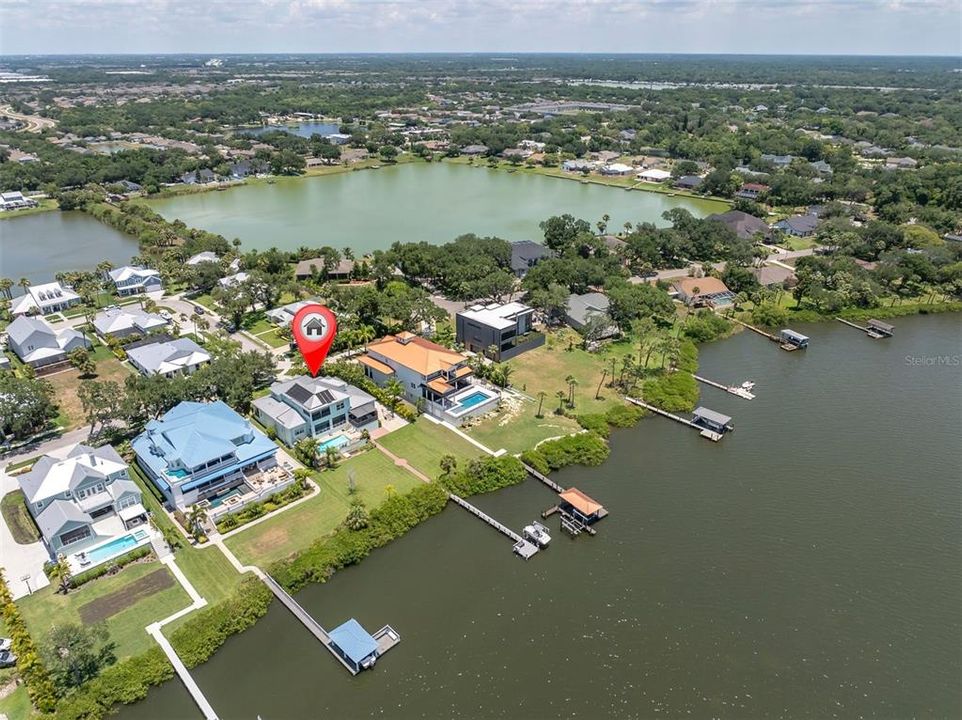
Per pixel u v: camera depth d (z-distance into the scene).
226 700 59.81
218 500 84.25
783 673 63.84
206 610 67.69
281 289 149.88
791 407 112.88
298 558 74.75
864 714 60.09
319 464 92.50
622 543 80.19
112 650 63.28
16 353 123.81
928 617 70.50
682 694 61.50
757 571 76.25
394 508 82.19
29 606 68.12
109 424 100.31
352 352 127.50
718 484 91.75
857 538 81.88
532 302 143.75
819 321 150.38
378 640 65.81
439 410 104.50
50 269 179.12
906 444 102.44
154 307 146.62
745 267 168.25
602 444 98.88
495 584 73.56
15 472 89.56
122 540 77.44
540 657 64.81
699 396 115.88
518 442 99.12
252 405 103.06
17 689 59.66
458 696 60.78
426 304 132.75
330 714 58.84
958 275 163.75
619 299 136.62
